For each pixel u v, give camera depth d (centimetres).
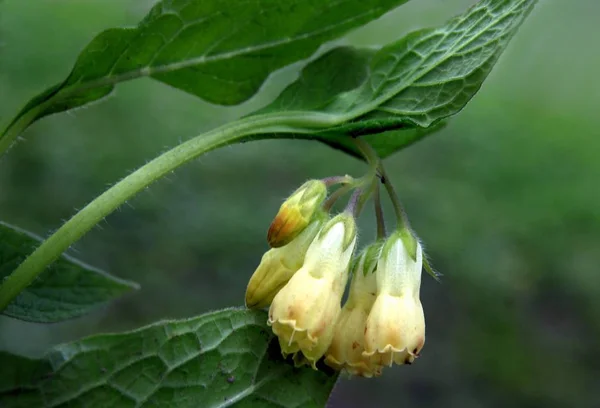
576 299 66
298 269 18
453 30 18
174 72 19
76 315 20
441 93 18
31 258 17
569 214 73
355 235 18
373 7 19
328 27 19
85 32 71
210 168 67
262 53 19
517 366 58
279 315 17
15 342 44
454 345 60
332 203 18
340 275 18
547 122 86
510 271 66
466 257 66
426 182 74
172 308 54
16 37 66
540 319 64
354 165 72
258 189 66
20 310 19
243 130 18
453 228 68
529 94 95
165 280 56
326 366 18
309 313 17
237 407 18
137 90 72
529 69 99
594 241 70
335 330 18
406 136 20
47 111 19
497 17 18
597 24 103
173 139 68
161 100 73
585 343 62
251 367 18
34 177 59
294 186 68
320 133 19
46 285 19
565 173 78
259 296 18
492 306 63
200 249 59
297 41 19
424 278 65
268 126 18
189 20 18
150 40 19
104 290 20
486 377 57
